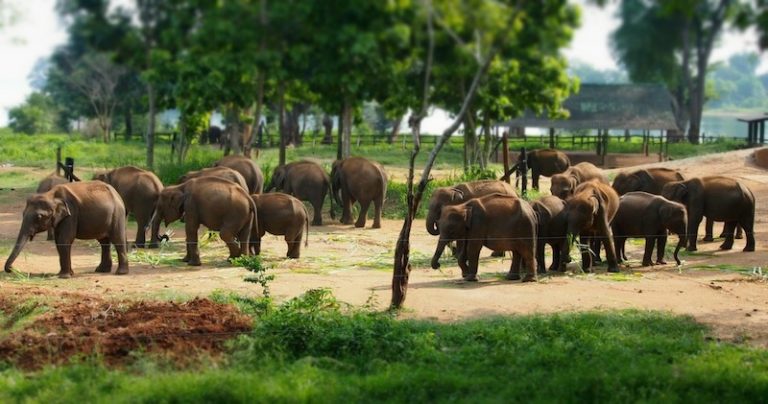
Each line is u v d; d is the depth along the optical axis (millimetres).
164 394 7797
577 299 12016
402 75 10180
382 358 8977
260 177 20234
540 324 10133
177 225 19547
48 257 15531
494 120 21938
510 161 33344
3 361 8867
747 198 16484
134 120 20047
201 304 10492
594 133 36125
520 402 7840
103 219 13766
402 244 10992
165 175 20219
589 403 7938
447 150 36406
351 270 14430
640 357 8992
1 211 20672
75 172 21969
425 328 9969
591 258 14617
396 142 37219
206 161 21000
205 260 15523
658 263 15180
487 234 13164
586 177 20891
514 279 13492
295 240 15789
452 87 10562
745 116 34094
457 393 8016
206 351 8938
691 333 10219
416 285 12883
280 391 7867
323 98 11258
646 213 14961
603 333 9891
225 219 15141
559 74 12727
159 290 12031
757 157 27000
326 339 9211
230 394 7805
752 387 8117
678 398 7945
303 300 10508
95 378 8320
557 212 14281
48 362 8766
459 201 15688
